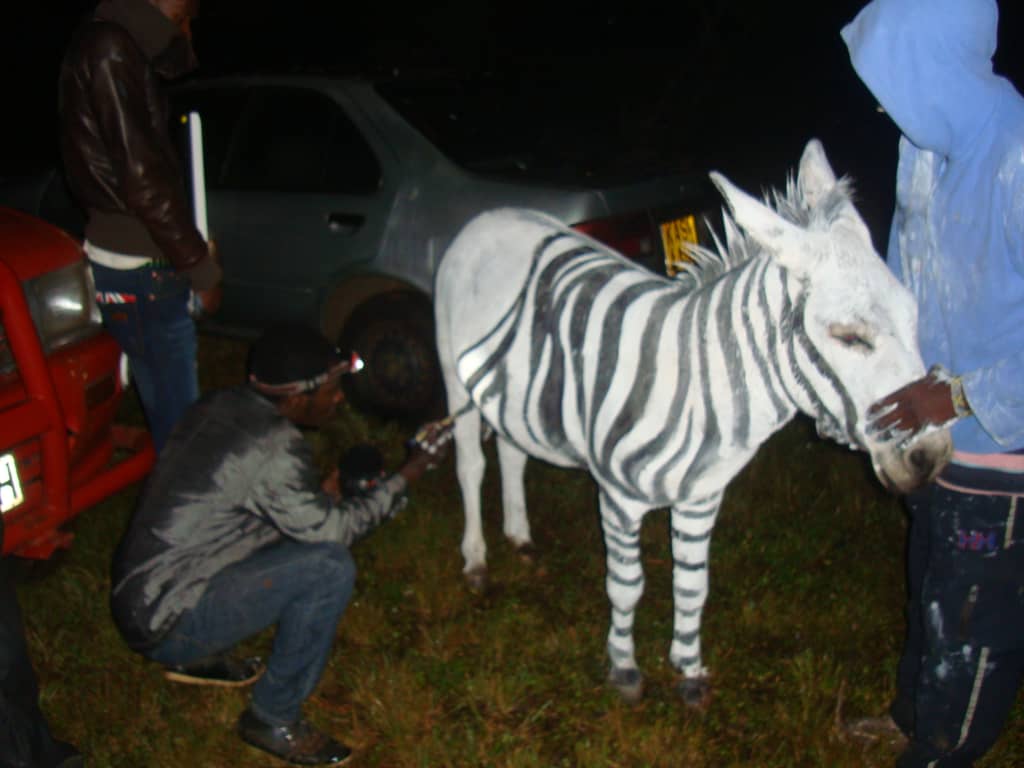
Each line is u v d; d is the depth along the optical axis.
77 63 2.88
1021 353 1.84
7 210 3.22
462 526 3.76
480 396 2.89
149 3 2.92
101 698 2.86
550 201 3.78
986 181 1.87
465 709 2.84
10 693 1.91
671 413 2.32
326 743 2.65
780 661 3.01
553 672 2.97
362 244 4.18
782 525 3.72
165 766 2.64
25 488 2.87
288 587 2.41
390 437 4.36
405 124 4.10
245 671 2.91
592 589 3.39
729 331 2.21
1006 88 1.89
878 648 3.08
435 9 10.95
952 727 2.30
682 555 2.67
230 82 4.67
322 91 4.32
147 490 2.40
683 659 2.86
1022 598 2.17
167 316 3.28
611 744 2.72
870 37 1.90
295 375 2.32
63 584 3.34
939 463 1.98
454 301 3.03
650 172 4.11
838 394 2.00
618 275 2.56
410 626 3.22
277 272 4.50
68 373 3.02
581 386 2.52
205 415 2.38
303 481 2.36
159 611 2.38
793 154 8.23
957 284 2.01
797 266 1.97
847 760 2.60
